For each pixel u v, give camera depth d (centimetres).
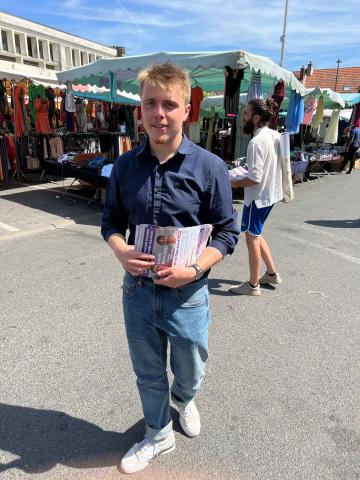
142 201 155
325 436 213
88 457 199
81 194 832
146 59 668
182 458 199
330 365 276
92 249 501
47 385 248
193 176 151
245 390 248
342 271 458
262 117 338
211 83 980
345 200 902
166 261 148
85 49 4731
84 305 353
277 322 335
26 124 948
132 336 177
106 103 1159
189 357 179
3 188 880
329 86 3244
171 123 144
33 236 550
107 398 239
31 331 308
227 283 415
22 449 202
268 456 201
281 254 513
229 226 164
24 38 3975
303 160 1124
